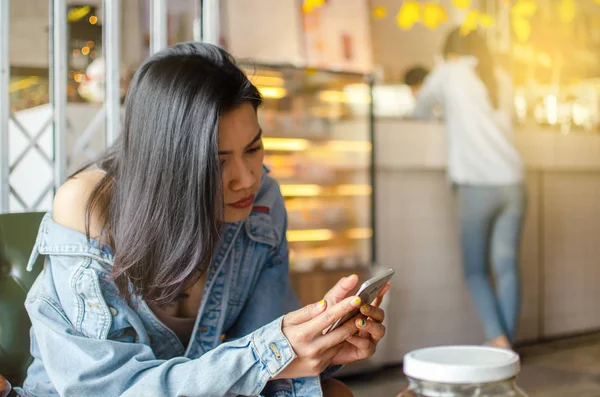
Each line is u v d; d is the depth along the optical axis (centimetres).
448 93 436
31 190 297
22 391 122
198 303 127
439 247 436
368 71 417
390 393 363
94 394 106
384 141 419
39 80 355
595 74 513
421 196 429
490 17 457
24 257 134
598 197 514
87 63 339
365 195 413
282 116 393
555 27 490
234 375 103
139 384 104
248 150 110
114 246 112
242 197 111
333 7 412
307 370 105
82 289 110
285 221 139
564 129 493
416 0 436
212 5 241
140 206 106
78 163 293
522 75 471
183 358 107
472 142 436
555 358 434
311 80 399
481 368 84
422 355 94
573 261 498
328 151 406
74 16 336
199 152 103
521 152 469
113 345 108
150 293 109
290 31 399
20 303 132
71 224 114
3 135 208
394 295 418
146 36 379
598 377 388
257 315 132
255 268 132
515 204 438
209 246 107
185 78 104
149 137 105
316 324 100
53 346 108
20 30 351
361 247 411
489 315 436
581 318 502
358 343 111
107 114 230
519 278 440
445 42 443
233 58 114
